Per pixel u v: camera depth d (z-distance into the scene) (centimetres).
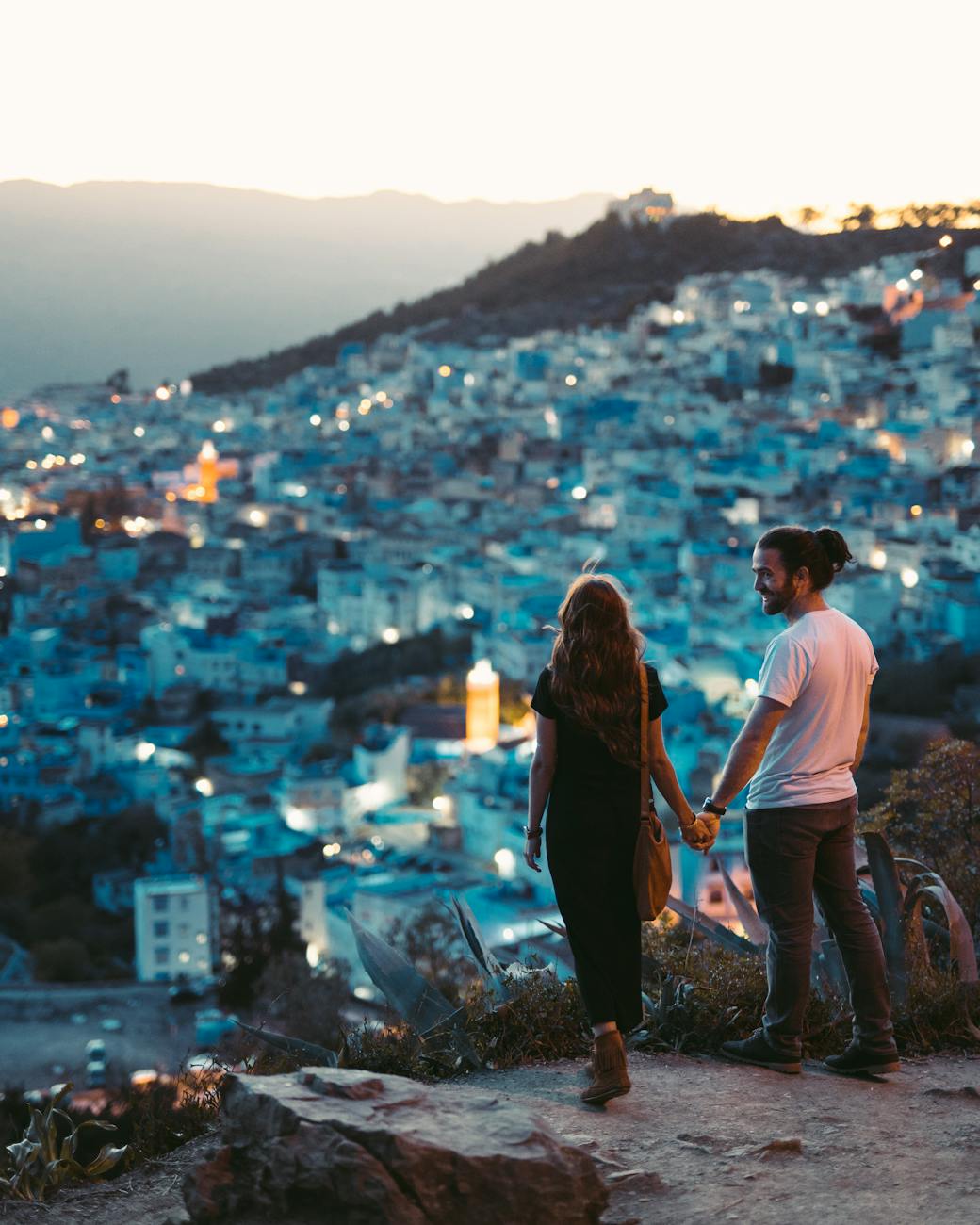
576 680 634
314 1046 725
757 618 8850
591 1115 639
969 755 1138
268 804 8438
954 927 797
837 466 13038
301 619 13388
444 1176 470
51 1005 5250
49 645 12331
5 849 7900
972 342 16275
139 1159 684
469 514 15162
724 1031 745
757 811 698
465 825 7319
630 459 15200
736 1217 525
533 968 796
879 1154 589
